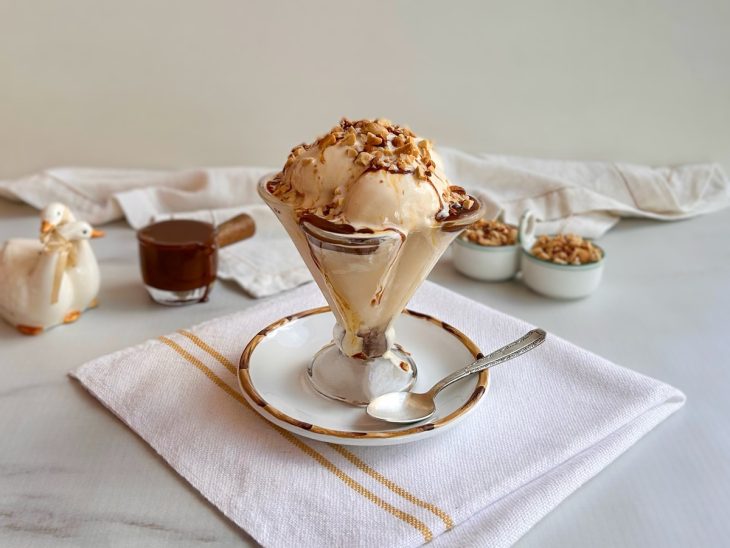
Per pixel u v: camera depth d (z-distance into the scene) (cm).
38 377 50
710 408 50
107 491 40
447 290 62
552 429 44
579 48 88
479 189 85
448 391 46
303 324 53
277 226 81
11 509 39
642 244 81
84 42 84
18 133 88
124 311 61
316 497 39
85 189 85
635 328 61
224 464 41
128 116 88
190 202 84
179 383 48
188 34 84
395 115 91
